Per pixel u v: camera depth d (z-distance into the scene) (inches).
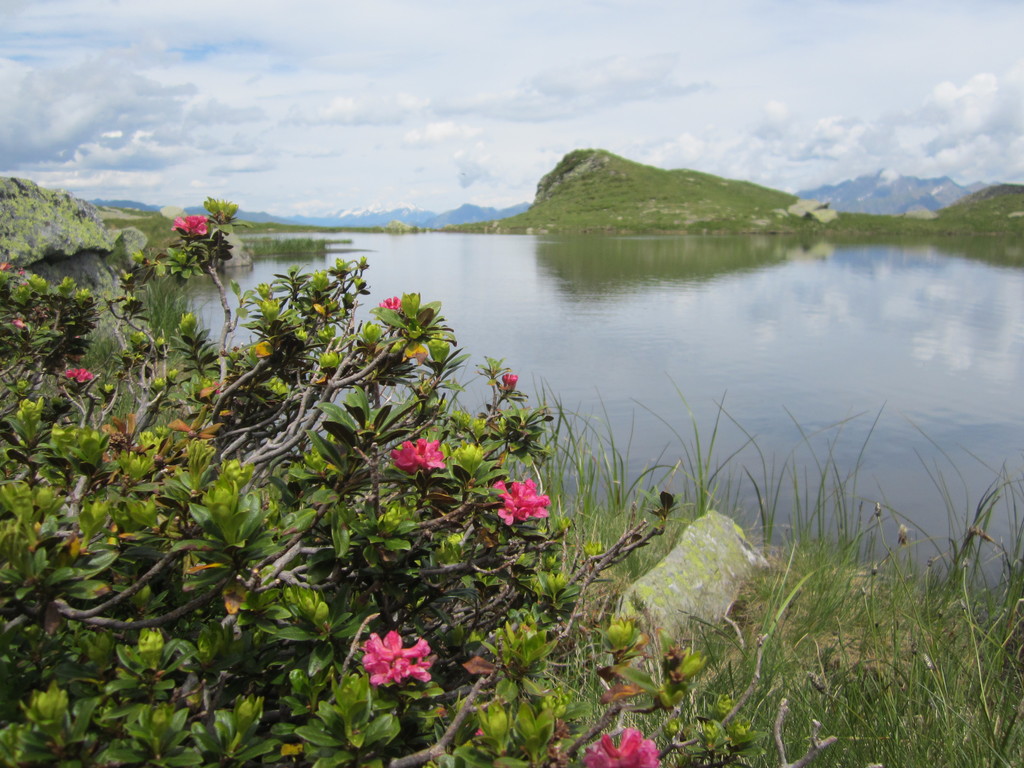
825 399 335.9
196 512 51.1
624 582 168.9
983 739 103.0
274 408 109.0
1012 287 828.0
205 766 47.9
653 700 52.1
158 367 136.5
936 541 198.5
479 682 55.2
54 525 52.0
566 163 4820.4
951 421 303.6
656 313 613.9
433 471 65.0
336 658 57.6
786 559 191.6
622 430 288.2
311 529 65.5
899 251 1632.6
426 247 1743.4
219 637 54.1
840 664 128.2
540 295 737.6
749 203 3651.6
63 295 135.7
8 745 41.4
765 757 99.1
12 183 327.0
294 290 123.3
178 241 119.0
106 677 50.6
